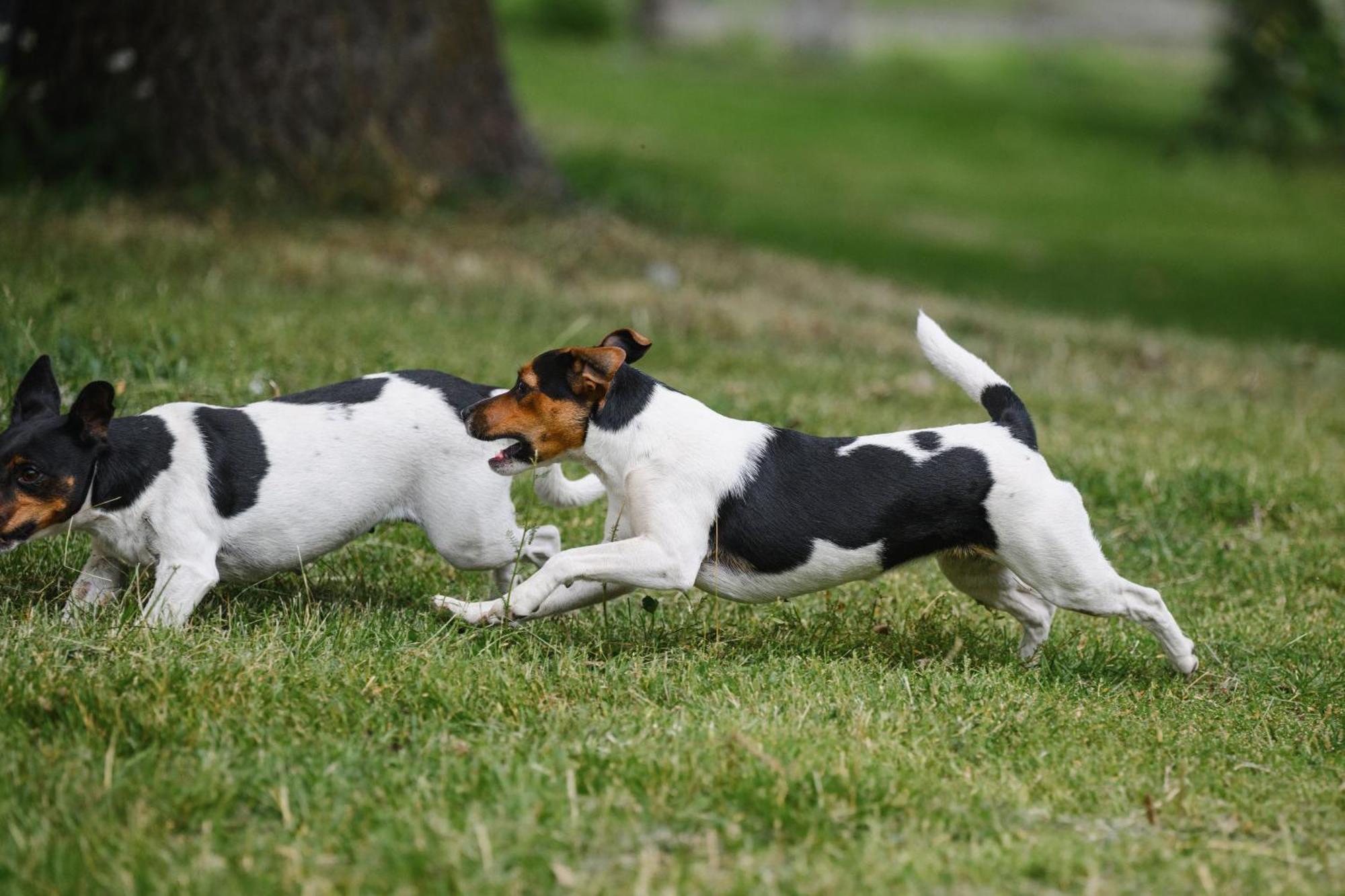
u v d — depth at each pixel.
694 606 9.40
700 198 29.64
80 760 6.23
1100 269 30.09
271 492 8.15
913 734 7.32
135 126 19.58
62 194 18.53
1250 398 17.56
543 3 59.78
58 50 19.73
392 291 17.17
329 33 20.14
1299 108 44.69
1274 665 9.04
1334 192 42.00
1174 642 8.70
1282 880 6.01
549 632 8.59
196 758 6.45
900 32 74.06
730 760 6.60
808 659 8.45
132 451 7.86
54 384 8.15
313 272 17.23
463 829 5.98
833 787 6.47
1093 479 12.70
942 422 14.37
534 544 9.20
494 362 14.14
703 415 8.45
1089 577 8.38
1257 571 11.09
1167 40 77.44
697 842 6.03
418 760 6.61
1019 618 9.11
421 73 21.17
